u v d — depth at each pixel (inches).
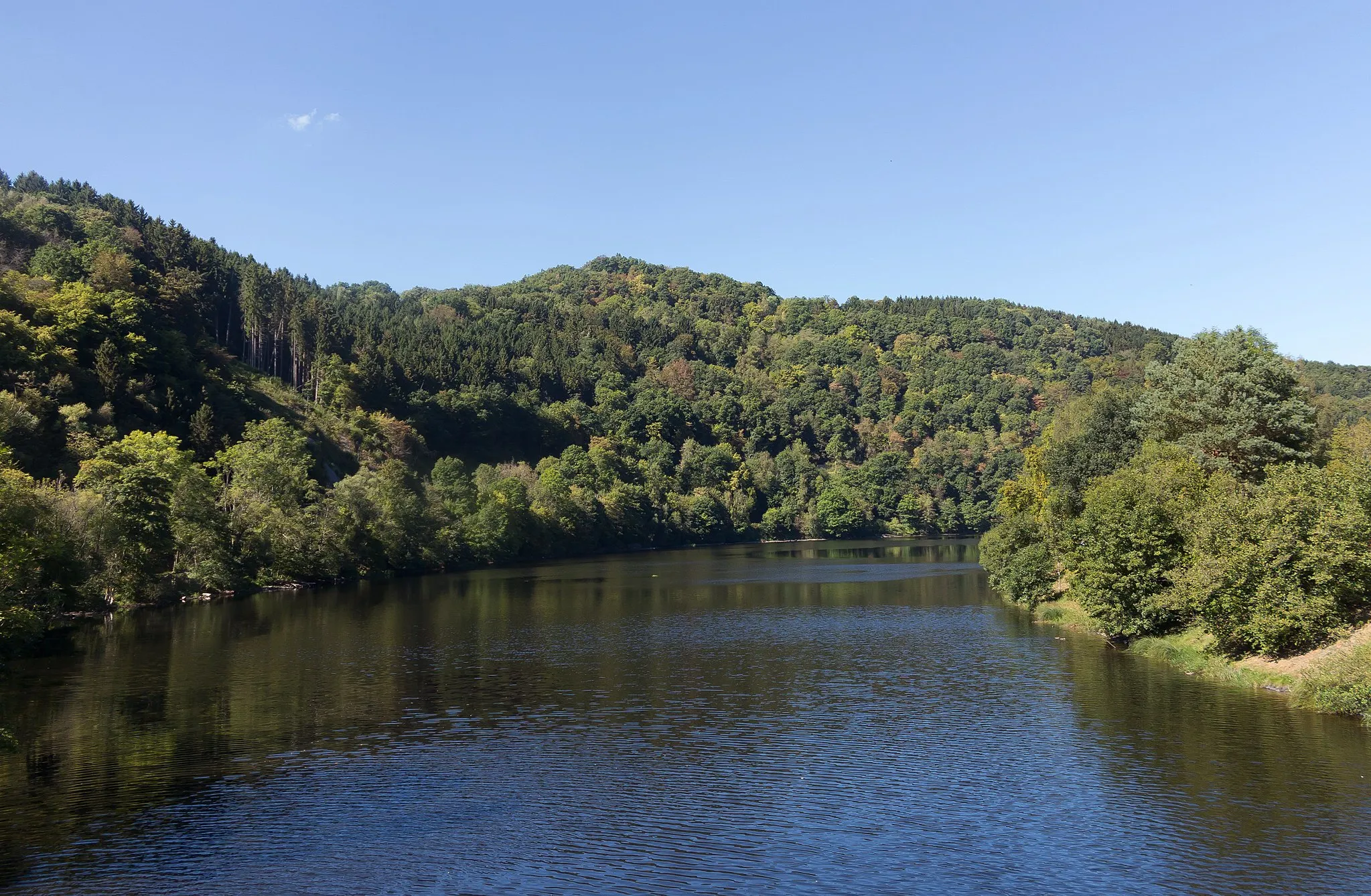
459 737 1603.1
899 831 1139.3
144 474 3472.0
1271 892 941.2
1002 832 1127.0
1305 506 1813.5
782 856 1066.7
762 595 3941.9
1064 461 3272.6
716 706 1827.0
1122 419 3265.3
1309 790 1219.9
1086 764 1379.2
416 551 5369.1
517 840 1124.5
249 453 4643.2
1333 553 1732.3
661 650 2516.0
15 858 1067.9
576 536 7224.4
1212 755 1384.1
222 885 996.6
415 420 7573.8
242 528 4170.8
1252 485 2289.6
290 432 5462.6
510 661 2346.2
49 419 4227.4
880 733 1608.0
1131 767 1353.3
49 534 2780.5
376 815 1215.6
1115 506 2341.3
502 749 1528.1
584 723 1700.3
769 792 1300.4
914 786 1307.8
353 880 1009.5
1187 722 1582.2
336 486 5029.5
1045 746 1487.5
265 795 1296.8
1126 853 1048.8
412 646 2578.7
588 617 3235.7
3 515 2425.0
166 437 4355.3
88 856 1071.0
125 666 2260.1
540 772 1401.3
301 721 1716.3
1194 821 1133.7
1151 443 2871.6
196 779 1366.9
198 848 1099.3
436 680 2105.1
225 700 1889.8
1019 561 3280.0
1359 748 1389.0
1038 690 1904.5
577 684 2058.3
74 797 1285.7
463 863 1055.6
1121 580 2304.4
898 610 3363.7
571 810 1231.5
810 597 3860.7
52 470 3912.4
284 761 1462.8
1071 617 2913.4
